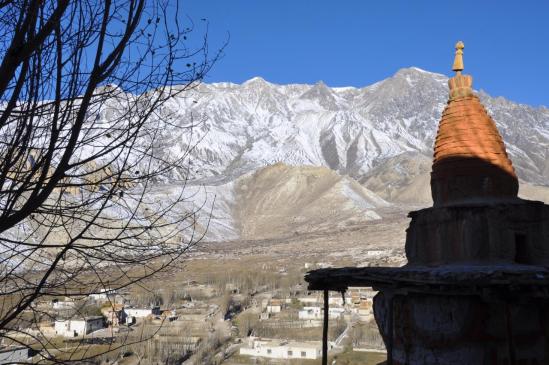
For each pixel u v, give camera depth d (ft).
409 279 31.14
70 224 26.07
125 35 24.40
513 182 37.17
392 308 34.83
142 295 263.90
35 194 23.02
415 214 38.52
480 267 31.83
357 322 257.75
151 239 27.27
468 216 34.81
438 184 38.22
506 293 28.43
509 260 33.76
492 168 36.78
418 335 33.32
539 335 32.22
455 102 39.40
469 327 31.83
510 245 34.06
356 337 223.71
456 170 37.19
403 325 34.19
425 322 33.06
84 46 24.26
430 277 29.99
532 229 34.73
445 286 30.09
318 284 36.22
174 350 187.52
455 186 37.09
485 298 28.84
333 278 35.53
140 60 25.16
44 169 22.95
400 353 34.42
